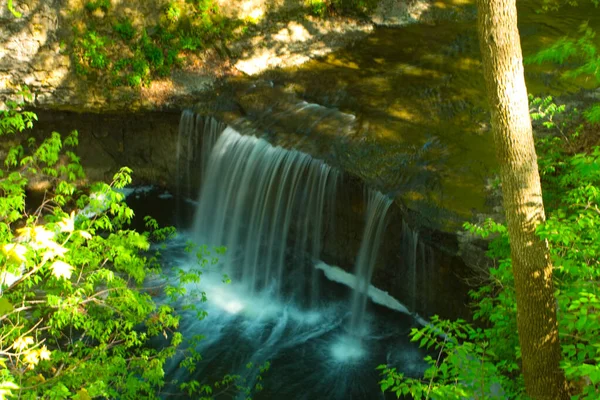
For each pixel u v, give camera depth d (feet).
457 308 31.71
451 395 17.38
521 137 16.19
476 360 18.62
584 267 18.19
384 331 35.06
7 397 18.67
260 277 41.09
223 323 36.81
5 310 12.21
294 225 39.29
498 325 20.84
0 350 19.16
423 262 32.50
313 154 37.70
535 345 18.03
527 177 16.55
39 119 44.45
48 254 15.42
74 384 21.66
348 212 36.58
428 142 37.35
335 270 38.91
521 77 15.93
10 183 24.39
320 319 37.14
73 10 43.91
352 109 41.68
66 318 22.56
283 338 35.73
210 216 44.21
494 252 24.00
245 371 33.19
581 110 37.22
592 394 15.61
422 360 33.17
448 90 42.45
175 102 44.96
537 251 17.07
